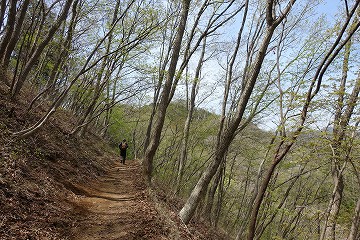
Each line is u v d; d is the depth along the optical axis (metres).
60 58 14.27
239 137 17.91
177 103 22.95
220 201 19.42
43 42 10.56
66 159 11.36
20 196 6.23
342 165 8.97
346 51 9.38
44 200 6.89
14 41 11.65
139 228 7.44
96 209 8.22
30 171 7.79
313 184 17.41
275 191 14.18
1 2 11.70
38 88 19.16
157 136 13.42
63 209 7.11
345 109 7.82
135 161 26.77
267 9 8.27
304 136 7.88
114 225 7.27
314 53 12.40
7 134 8.46
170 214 9.63
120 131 37.91
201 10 15.06
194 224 14.70
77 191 9.36
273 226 20.91
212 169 9.50
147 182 13.16
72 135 14.84
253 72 8.79
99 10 14.41
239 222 25.97
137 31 12.78
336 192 9.84
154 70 14.64
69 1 10.42
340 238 9.64
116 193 11.02
